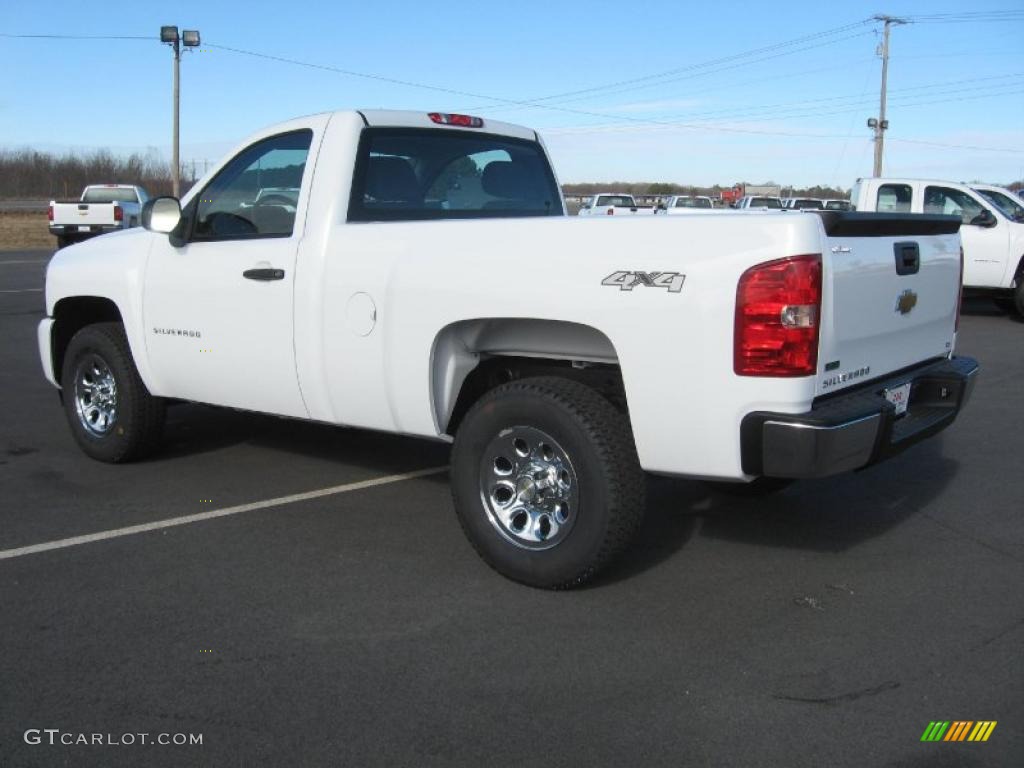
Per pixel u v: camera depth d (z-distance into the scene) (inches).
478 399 174.7
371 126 189.8
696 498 212.5
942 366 182.2
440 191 203.9
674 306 140.0
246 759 113.7
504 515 163.8
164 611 153.2
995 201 563.8
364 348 174.6
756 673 133.4
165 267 210.8
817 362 138.4
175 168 1333.7
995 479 227.6
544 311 151.1
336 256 177.8
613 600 157.5
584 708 124.6
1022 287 526.9
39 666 135.3
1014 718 121.8
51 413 295.6
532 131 231.0
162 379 218.5
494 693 128.3
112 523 194.2
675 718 122.1
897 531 191.2
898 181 551.8
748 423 138.2
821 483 224.8
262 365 193.2
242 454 247.6
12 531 189.2
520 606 155.3
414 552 178.9
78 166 2704.2
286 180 192.9
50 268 244.8
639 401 145.4
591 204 1250.0
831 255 139.6
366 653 139.4
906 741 116.8
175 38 1301.7
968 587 163.2
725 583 164.7
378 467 235.9
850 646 141.4
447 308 161.6
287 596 159.0
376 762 113.1
